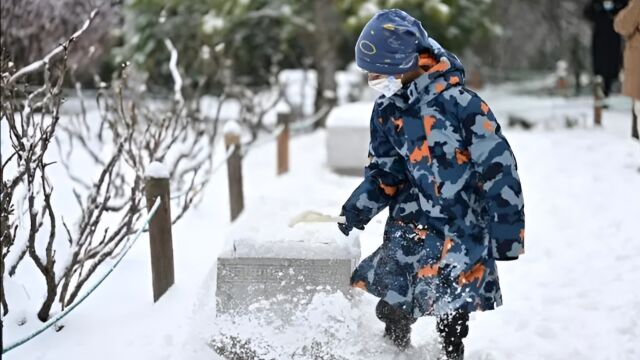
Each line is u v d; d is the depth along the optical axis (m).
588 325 4.34
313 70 19.27
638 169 8.25
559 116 14.05
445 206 3.47
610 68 13.99
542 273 5.28
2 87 5.13
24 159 4.37
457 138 3.41
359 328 3.79
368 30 3.48
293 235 3.86
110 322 4.46
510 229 3.33
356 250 3.79
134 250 5.73
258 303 3.77
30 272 5.05
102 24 10.14
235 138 7.10
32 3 8.83
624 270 5.20
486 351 3.98
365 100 17.02
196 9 18.45
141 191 5.41
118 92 7.51
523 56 30.69
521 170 8.98
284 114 9.99
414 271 3.60
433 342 3.90
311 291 3.74
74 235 5.23
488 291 3.49
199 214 7.18
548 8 28.91
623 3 11.19
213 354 3.85
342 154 9.71
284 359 3.75
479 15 19.19
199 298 4.39
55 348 4.15
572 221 6.54
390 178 3.70
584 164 8.97
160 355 3.98
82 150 8.32
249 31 20.14
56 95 5.18
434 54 3.51
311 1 17.98
